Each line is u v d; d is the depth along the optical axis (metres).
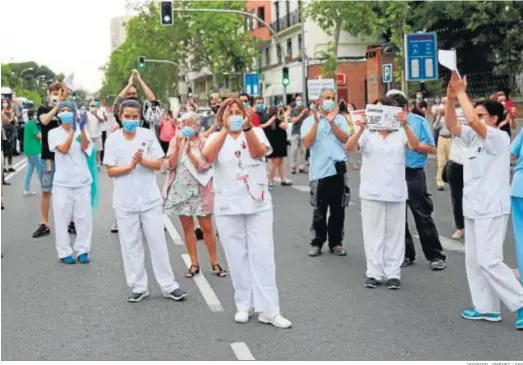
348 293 7.94
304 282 8.48
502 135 6.64
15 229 12.46
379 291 8.01
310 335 6.51
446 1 27.98
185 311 7.37
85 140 9.73
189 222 8.88
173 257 10.02
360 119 8.00
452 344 6.19
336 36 39.12
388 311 7.22
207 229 8.88
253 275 6.85
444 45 30.95
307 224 12.56
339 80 34.38
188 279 8.75
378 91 40.50
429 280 8.44
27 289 8.37
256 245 6.78
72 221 11.87
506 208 6.64
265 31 59.09
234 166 6.73
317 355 5.97
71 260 9.73
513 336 6.39
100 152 22.17
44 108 11.46
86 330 6.81
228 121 6.59
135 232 7.70
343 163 9.78
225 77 57.75
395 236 8.12
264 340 6.40
